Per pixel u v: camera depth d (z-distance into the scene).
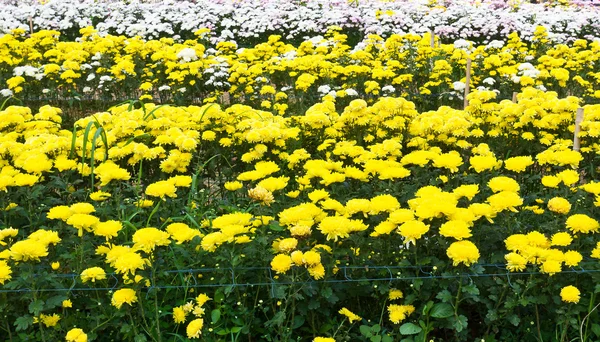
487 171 3.68
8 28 8.68
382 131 4.17
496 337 2.99
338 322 3.01
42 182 3.67
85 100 6.50
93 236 3.17
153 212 3.24
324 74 6.25
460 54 6.96
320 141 4.26
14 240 3.28
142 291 2.96
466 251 2.72
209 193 3.87
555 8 12.13
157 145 3.91
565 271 2.85
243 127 4.00
